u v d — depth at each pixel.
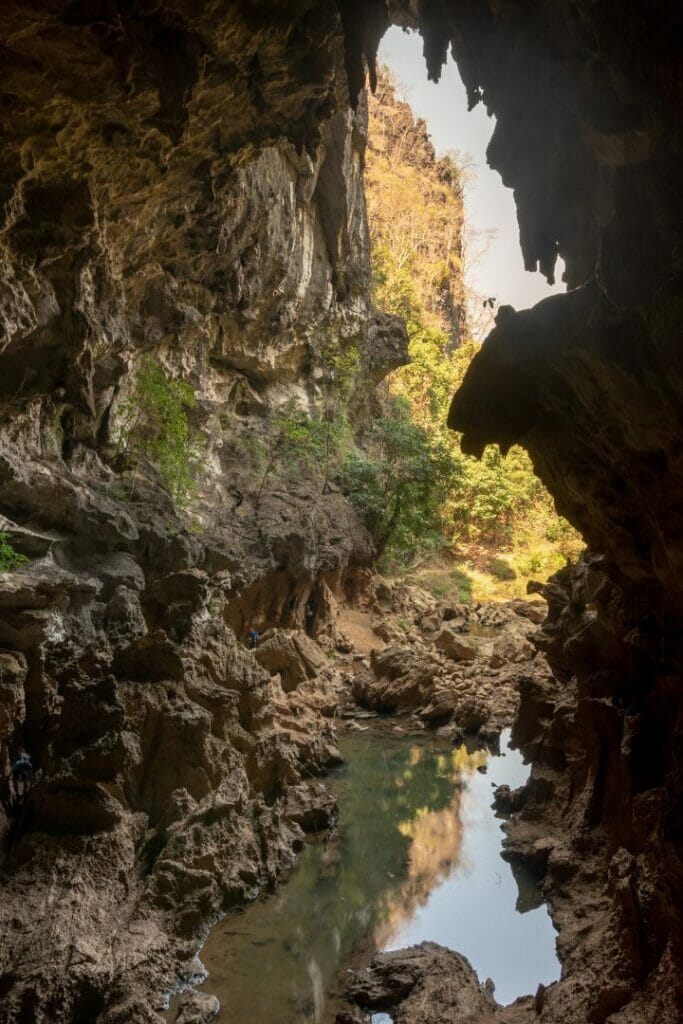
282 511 31.77
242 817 15.25
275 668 25.91
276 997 11.62
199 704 16.06
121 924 11.91
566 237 11.62
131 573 18.88
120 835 12.87
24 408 18.28
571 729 17.48
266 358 34.31
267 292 32.34
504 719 25.72
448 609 41.88
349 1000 11.58
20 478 17.58
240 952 12.77
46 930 10.91
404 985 11.66
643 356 9.10
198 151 18.06
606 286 9.02
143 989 10.99
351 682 28.72
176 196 19.58
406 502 41.34
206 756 14.84
